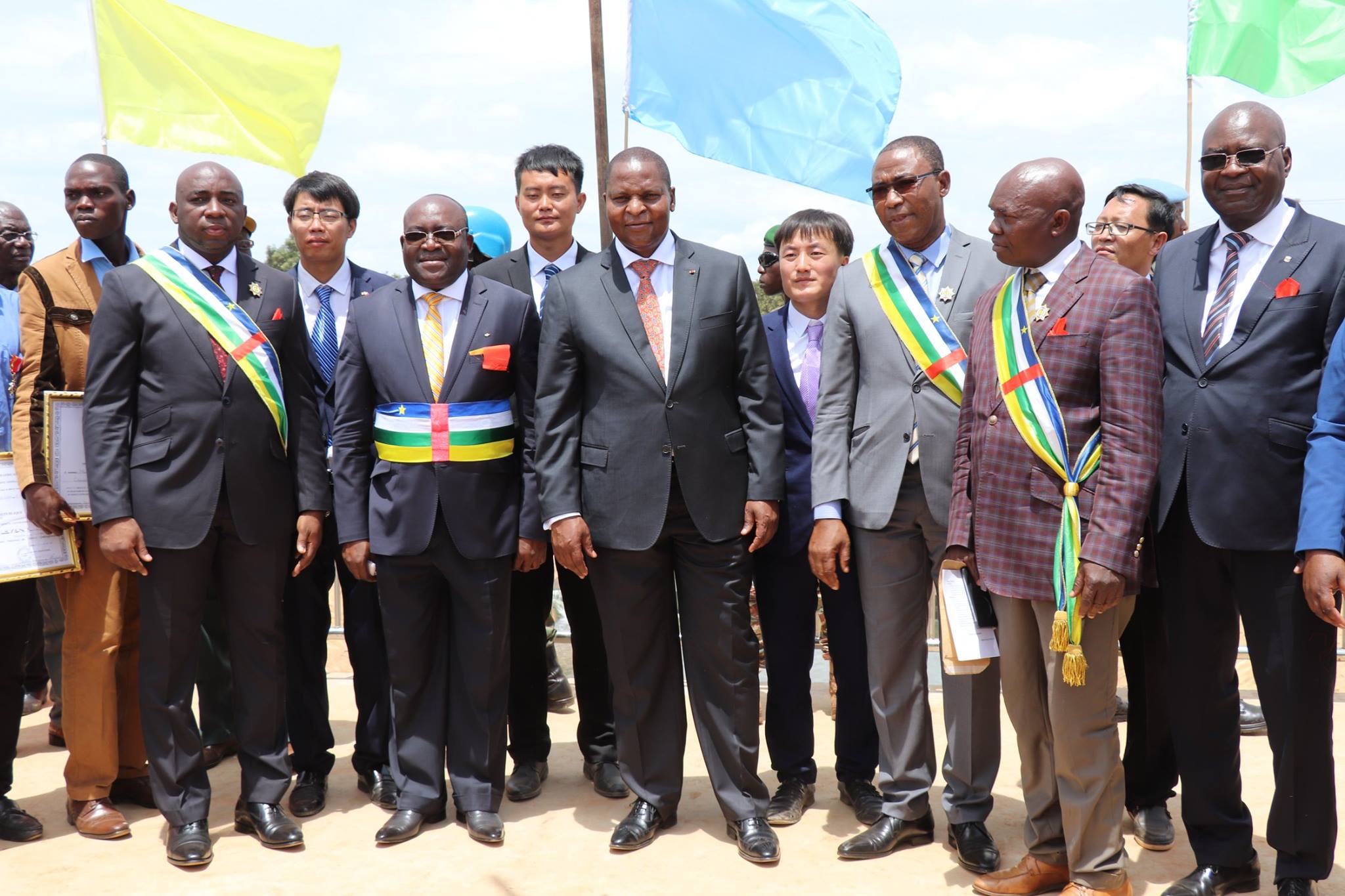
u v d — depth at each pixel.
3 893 3.75
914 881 3.75
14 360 4.59
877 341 3.89
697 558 4.05
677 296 4.05
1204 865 3.58
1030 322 3.41
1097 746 3.37
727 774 4.09
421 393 4.16
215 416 4.04
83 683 4.22
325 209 4.79
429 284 4.25
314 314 4.83
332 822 4.37
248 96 6.49
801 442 4.41
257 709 4.21
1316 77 6.61
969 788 3.86
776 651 4.43
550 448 4.06
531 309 4.34
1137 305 3.27
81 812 4.26
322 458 4.33
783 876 3.81
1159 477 3.50
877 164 3.86
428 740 4.29
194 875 3.88
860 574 3.97
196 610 4.07
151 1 6.29
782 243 4.54
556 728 5.71
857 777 4.42
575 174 4.78
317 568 4.71
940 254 3.92
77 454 4.14
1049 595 3.32
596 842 4.14
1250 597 3.38
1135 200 4.73
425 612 4.25
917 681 3.96
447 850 4.07
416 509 4.13
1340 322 3.27
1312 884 3.44
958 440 3.59
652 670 4.13
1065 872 3.58
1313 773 3.33
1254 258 3.43
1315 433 3.20
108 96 6.20
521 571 4.46
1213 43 6.78
